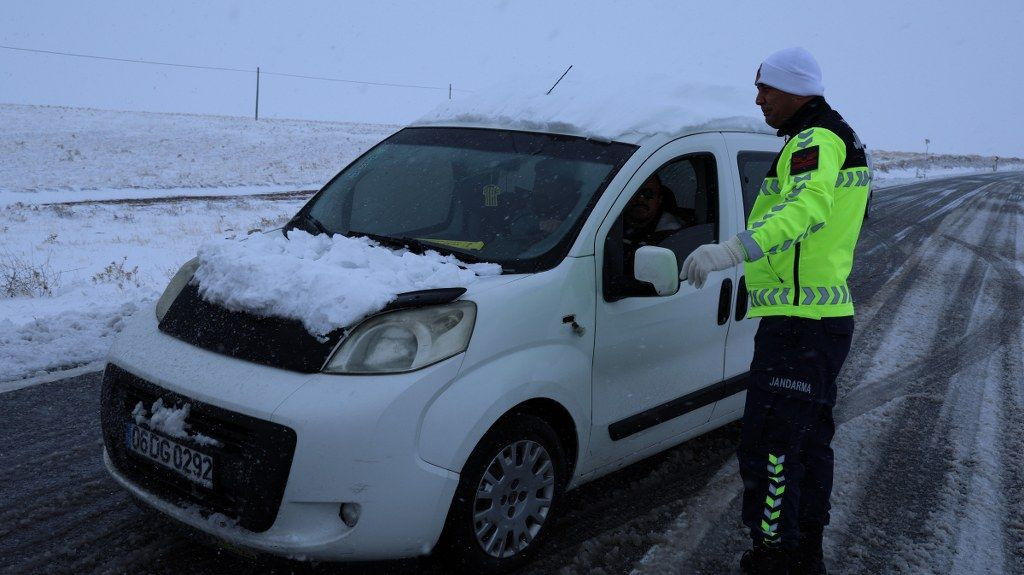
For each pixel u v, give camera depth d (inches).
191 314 119.8
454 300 112.0
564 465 126.8
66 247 531.8
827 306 112.7
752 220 117.1
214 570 117.1
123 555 120.0
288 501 100.7
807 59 112.8
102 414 122.0
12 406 180.4
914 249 518.0
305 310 108.0
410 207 145.9
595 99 153.0
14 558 118.0
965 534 142.7
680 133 146.9
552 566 123.0
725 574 124.3
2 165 1278.3
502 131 156.1
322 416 99.8
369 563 108.7
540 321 119.0
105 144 1723.7
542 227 130.7
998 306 345.7
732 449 173.9
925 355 261.4
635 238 140.3
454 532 110.7
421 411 104.3
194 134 2119.8
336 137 2347.4
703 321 149.6
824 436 125.0
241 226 699.4
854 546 136.5
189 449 107.5
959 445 185.2
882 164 2041.1
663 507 144.9
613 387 132.7
